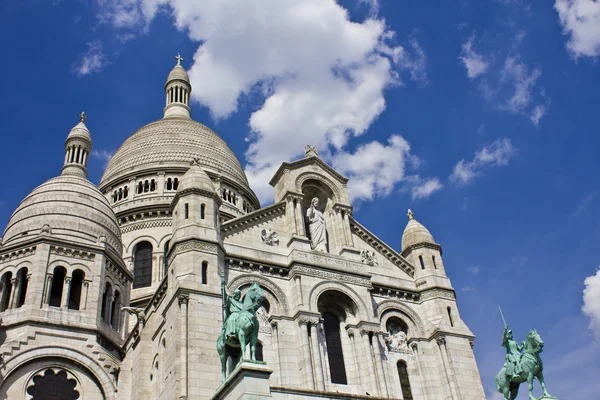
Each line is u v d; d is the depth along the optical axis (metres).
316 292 45.25
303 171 51.66
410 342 48.06
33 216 58.06
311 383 40.94
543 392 36.19
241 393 30.39
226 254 44.28
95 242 57.84
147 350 45.53
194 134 86.12
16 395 46.94
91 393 49.31
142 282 68.81
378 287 49.16
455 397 45.03
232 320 32.94
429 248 52.84
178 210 45.19
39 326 50.53
